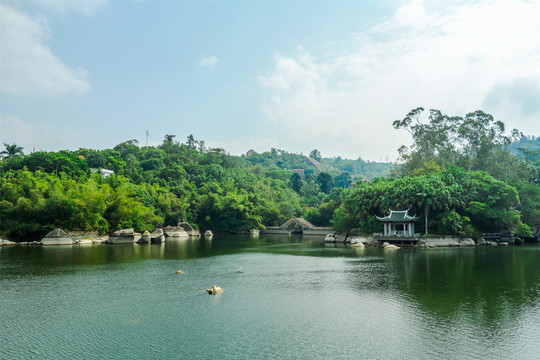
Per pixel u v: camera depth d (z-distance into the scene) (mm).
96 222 110250
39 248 93938
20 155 154000
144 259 74188
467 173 115000
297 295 43438
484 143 142750
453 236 102250
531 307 38281
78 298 42188
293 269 61531
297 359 26219
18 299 41844
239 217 172750
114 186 138250
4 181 114875
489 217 105375
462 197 105312
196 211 168000
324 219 177500
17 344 28984
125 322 33938
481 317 35156
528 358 26422
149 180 182500
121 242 110125
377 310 37438
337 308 38125
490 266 63750
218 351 27594
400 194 106375
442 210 104625
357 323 33625
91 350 27844
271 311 37156
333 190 177750
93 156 193750
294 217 195500
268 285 48875
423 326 32781
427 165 143125
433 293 44219
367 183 128000
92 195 111812
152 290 46062
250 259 74688
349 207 118312
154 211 140875
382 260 72188
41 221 107625
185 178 198125
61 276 55156
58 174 144625
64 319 34844
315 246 105250
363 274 56562
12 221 103938
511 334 30906
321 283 50031
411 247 97875
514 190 105625
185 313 36531
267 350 27766
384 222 106375
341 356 26734
